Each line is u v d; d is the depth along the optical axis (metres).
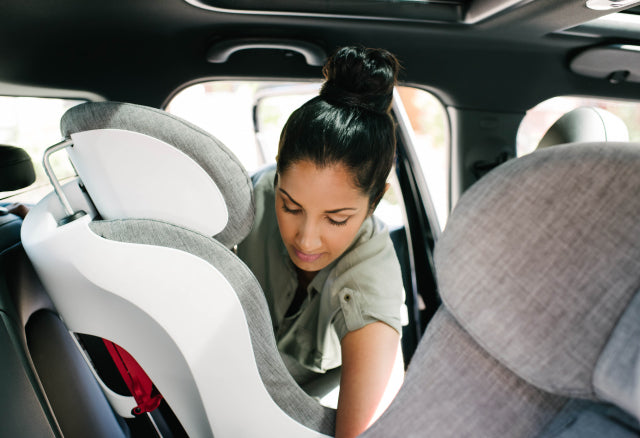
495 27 1.48
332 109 0.72
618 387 0.41
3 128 1.37
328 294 0.88
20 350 0.74
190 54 1.47
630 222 0.44
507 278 0.48
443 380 0.55
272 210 1.03
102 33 1.31
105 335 0.75
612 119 1.27
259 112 2.35
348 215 0.77
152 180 0.69
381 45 1.56
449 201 1.92
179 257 0.68
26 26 1.21
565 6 1.30
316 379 1.06
